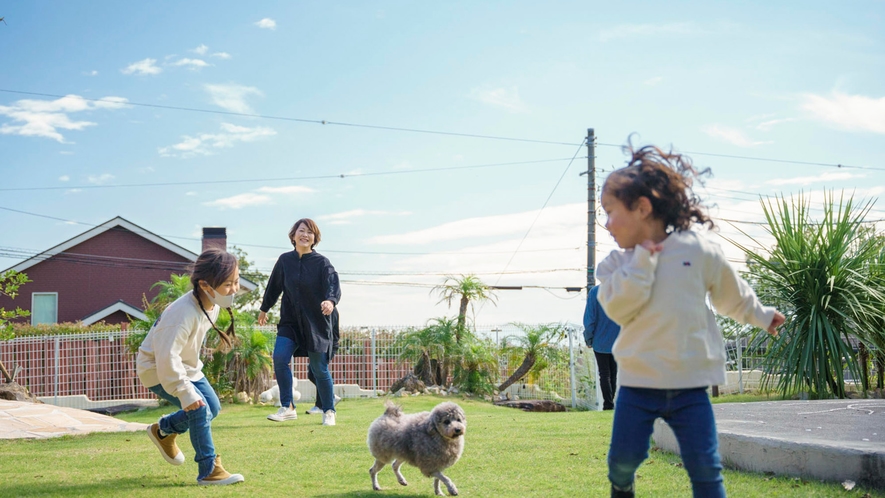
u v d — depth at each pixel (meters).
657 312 2.66
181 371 4.06
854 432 4.30
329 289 7.16
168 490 3.90
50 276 25.98
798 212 9.76
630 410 2.71
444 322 15.41
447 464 3.89
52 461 4.97
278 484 4.14
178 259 27.33
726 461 4.36
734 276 2.84
